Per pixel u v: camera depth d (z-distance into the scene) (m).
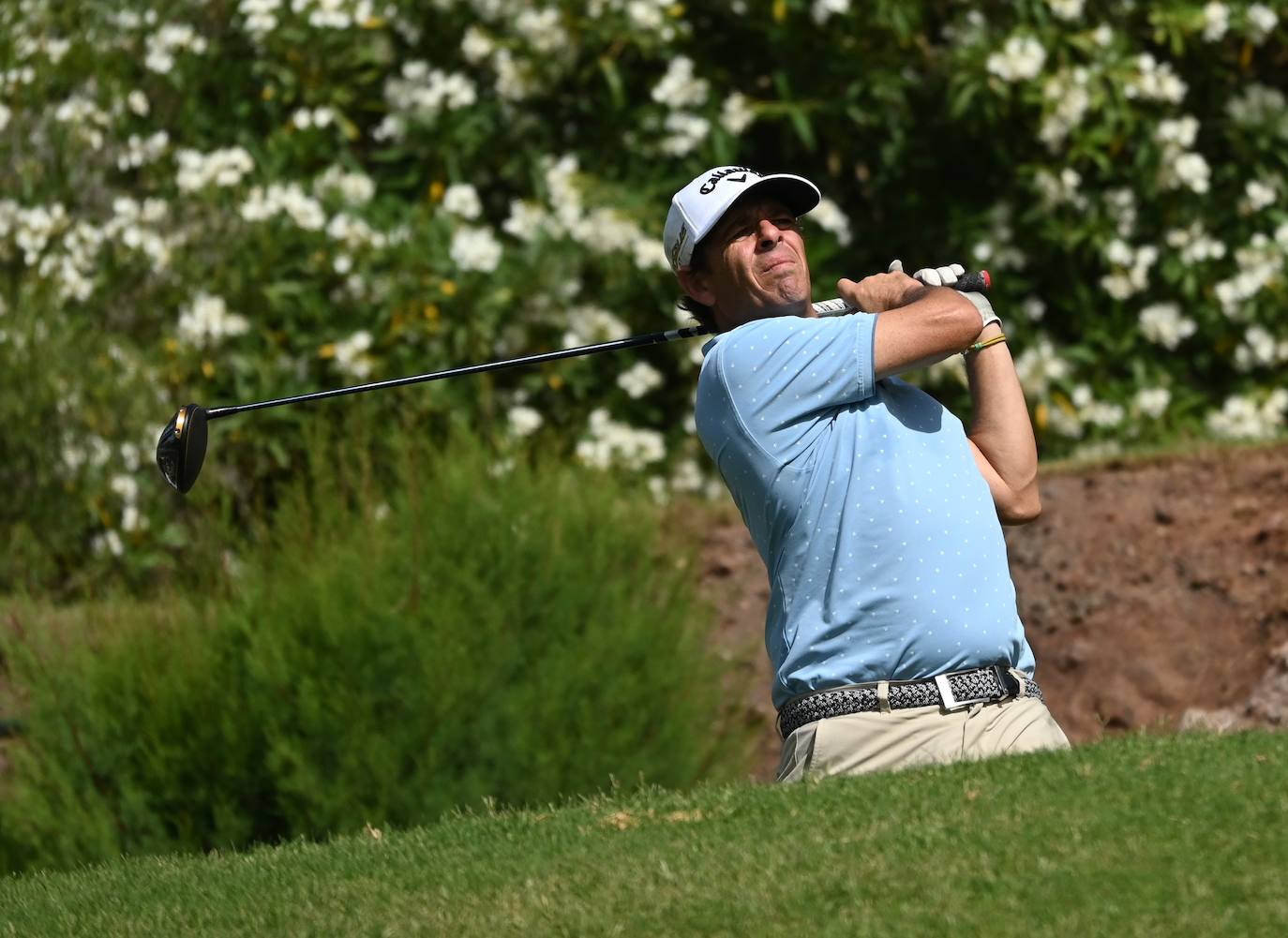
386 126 36.34
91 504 33.34
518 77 36.16
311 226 34.53
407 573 24.69
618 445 34.78
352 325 34.88
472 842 15.44
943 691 13.93
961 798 13.38
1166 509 30.62
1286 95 39.84
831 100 37.62
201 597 25.95
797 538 14.23
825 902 12.09
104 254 34.91
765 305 15.34
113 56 37.25
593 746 23.91
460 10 36.69
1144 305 38.41
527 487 25.95
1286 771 13.71
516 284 35.22
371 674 23.67
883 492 14.03
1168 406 37.28
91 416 33.47
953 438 14.52
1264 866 11.95
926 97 38.41
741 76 38.56
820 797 13.67
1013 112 37.97
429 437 34.44
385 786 23.06
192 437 18.39
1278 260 37.25
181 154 35.59
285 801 23.08
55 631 26.31
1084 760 14.07
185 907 14.44
